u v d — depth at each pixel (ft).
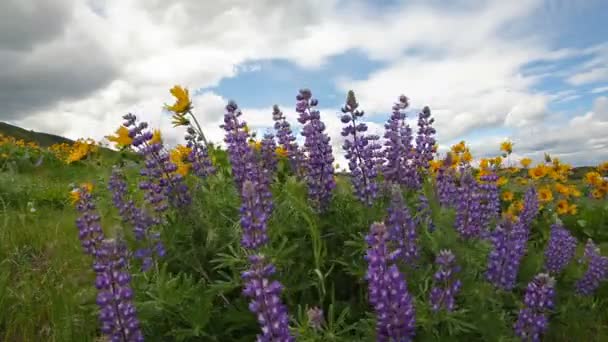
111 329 1.61
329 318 1.77
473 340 1.96
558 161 4.82
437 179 2.82
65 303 2.26
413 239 2.01
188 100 2.79
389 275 1.50
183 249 2.38
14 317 2.24
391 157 2.82
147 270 2.09
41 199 4.90
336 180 2.80
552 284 1.78
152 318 1.96
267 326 1.43
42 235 3.37
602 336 2.39
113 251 1.66
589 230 4.18
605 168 4.99
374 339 1.72
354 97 2.49
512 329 2.00
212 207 2.56
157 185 2.52
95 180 5.16
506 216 2.02
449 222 2.27
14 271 2.76
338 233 2.33
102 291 1.62
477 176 3.90
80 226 2.09
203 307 1.90
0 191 4.90
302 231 2.33
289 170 3.35
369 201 2.40
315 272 2.09
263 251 1.96
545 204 4.36
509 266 1.98
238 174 2.51
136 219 2.36
